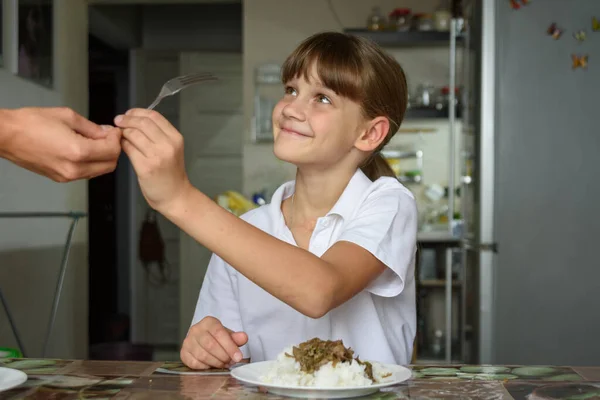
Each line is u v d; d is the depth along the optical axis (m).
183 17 5.63
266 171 4.39
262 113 4.35
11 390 0.78
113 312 6.36
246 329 1.20
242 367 0.85
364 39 1.14
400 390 0.78
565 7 2.33
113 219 6.38
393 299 1.17
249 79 4.40
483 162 2.35
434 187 4.21
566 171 2.34
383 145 1.20
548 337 2.33
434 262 3.91
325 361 0.78
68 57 3.60
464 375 0.87
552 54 2.34
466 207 2.58
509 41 2.35
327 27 4.40
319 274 0.82
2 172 2.80
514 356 2.33
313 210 1.18
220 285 1.25
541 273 2.34
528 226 2.34
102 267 6.38
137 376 0.86
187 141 5.51
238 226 0.80
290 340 1.17
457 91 2.78
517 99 2.35
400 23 4.23
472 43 2.50
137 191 5.73
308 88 1.09
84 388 0.79
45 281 3.21
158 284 5.70
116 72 6.43
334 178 1.15
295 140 1.08
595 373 0.88
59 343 3.38
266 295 1.18
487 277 2.33
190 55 5.60
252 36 4.41
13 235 2.89
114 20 5.12
